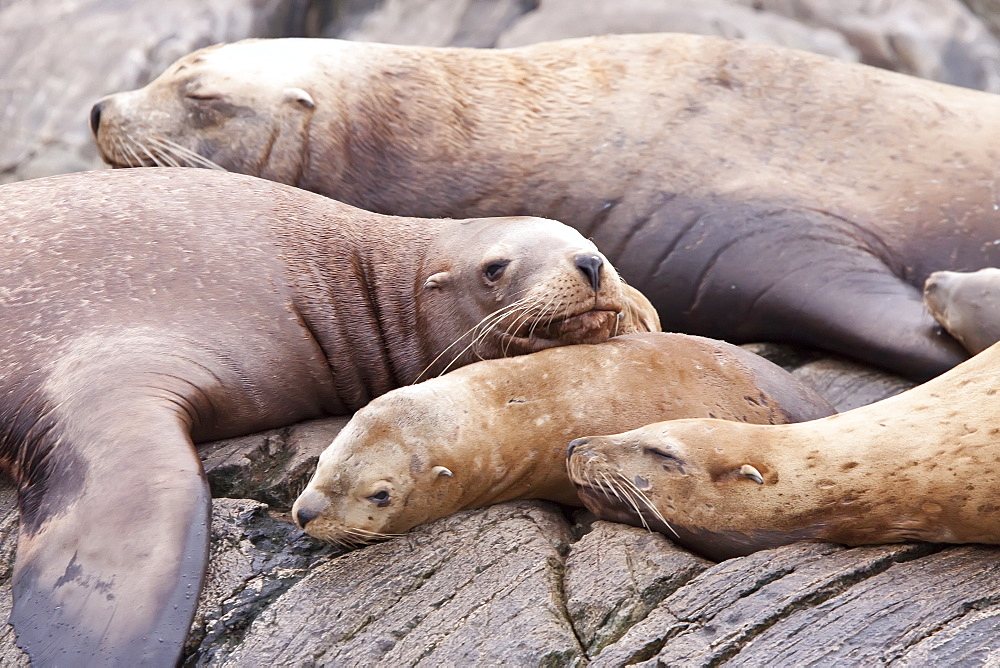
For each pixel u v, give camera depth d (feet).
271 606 69.41
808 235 104.53
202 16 191.31
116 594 65.31
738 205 106.11
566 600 68.39
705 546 72.38
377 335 89.15
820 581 66.23
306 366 85.76
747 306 105.29
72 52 185.88
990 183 107.24
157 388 77.25
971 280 93.20
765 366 84.84
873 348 98.94
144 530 67.87
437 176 109.09
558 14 187.32
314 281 88.17
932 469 68.33
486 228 89.10
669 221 106.83
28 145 176.35
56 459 74.08
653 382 80.53
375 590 69.77
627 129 110.11
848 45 183.42
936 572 66.39
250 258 86.89
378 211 109.09
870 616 63.46
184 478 70.64
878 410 72.18
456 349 86.99
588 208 108.37
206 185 91.25
